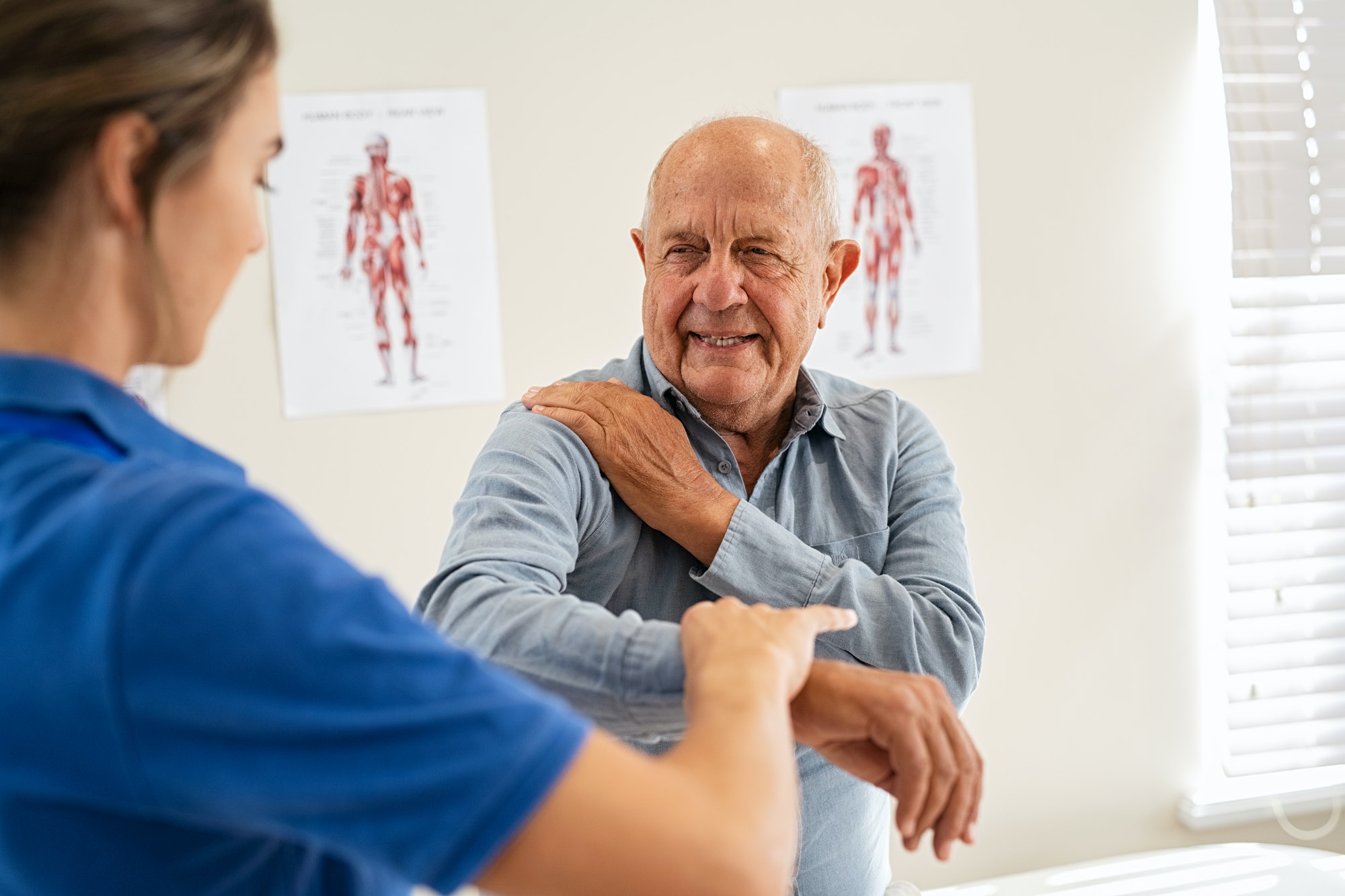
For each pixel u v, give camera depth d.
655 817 0.52
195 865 0.57
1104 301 2.48
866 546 1.32
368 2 2.15
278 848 0.60
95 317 0.58
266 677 0.49
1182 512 2.55
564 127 2.25
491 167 2.23
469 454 2.28
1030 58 2.41
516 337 2.27
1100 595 2.52
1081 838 2.54
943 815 0.84
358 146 2.18
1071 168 2.45
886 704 0.82
